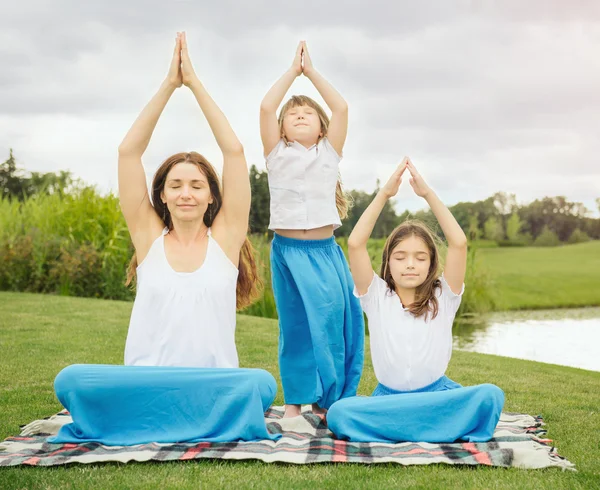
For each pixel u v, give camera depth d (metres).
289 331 3.97
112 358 5.81
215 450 2.99
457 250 3.54
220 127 3.53
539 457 2.89
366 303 3.69
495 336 9.57
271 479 2.66
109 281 11.58
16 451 2.99
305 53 4.03
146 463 2.86
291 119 3.95
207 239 3.63
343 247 10.09
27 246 11.83
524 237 24.81
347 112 3.98
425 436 3.22
